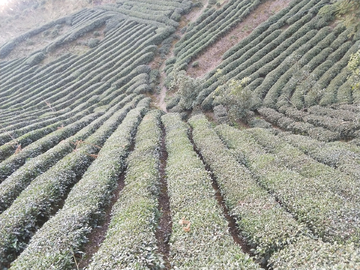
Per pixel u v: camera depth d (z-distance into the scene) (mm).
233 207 9797
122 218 9500
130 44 43469
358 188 9797
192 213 9172
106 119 26641
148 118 24453
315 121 18750
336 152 13242
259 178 11789
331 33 27953
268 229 7922
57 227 9234
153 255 7703
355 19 19703
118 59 41031
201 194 10305
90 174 13562
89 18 53688
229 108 23219
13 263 8281
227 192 10719
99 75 38656
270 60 29219
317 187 9812
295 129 19000
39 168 15047
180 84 26359
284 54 28328
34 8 67688
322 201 8797
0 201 12062
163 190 12492
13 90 39969
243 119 22625
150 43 42125
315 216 8172
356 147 13805
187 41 40000
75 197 11273
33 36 55562
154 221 9383
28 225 10094
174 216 9422
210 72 32250
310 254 6531
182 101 27609
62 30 55125
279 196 9992
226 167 12555
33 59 46562
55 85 38688
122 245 7797
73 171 14531
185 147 15898
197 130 19250
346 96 20281
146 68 38125
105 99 33562
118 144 17422
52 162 16172
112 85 36406
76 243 8766
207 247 7496
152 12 49125
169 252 8156
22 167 15156
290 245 7113
